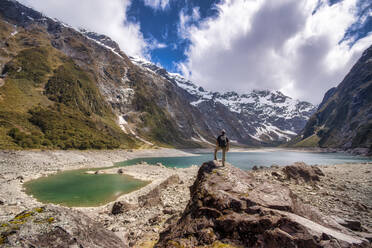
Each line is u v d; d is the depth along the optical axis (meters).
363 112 188.88
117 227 14.86
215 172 9.43
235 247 5.77
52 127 83.62
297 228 5.57
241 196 7.49
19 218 5.77
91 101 152.88
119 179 42.44
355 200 20.44
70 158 67.19
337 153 159.25
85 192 31.34
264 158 116.69
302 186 26.48
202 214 7.16
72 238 5.65
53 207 6.54
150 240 12.13
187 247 6.14
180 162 90.31
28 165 51.06
